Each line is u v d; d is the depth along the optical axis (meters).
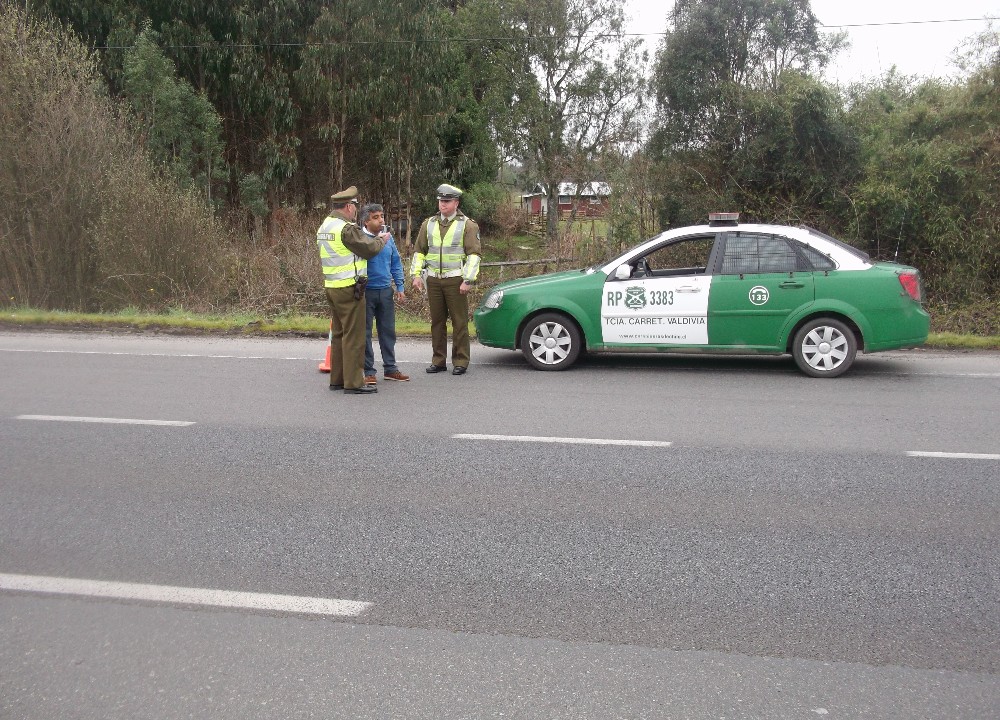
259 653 3.71
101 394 8.86
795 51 21.84
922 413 7.90
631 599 4.20
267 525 5.16
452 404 8.34
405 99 34.03
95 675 3.54
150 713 3.28
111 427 7.46
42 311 16.19
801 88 18.81
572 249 18.61
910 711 3.27
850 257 9.72
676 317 9.91
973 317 16.02
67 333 13.95
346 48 32.22
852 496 5.62
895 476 6.02
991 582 4.37
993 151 16.62
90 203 17.39
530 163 45.66
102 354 11.59
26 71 17.42
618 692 3.40
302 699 3.37
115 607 4.13
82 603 4.18
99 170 17.73
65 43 18.94
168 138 28.95
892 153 17.70
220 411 8.07
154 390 9.07
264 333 13.80
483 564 4.61
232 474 6.12
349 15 32.47
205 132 29.77
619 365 10.54
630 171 21.38
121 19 29.67
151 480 6.00
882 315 9.54
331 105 32.97
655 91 21.58
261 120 33.75
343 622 3.99
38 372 10.16
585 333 10.10
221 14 31.58
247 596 4.25
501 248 37.81
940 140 17.41
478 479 5.99
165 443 6.93
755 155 19.19
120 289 17.11
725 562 4.62
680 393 8.84
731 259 9.91
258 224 32.03
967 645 3.76
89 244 17.39
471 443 6.89
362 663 3.62
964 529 5.05
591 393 8.85
